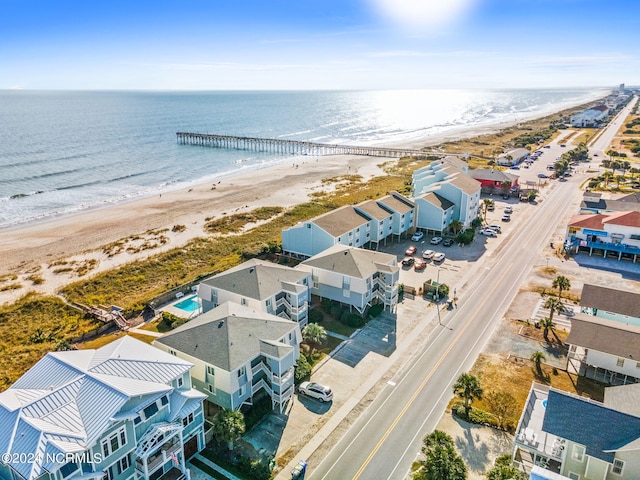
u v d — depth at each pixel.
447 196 92.88
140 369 34.38
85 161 173.75
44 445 27.31
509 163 160.00
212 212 112.25
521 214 106.31
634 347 44.81
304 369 46.78
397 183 136.75
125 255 85.19
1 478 28.16
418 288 67.75
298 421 40.81
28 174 149.88
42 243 92.19
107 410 29.77
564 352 51.09
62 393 31.03
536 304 62.53
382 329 56.41
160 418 33.31
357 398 43.84
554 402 34.06
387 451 37.22
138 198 127.75
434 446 33.06
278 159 194.25
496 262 78.06
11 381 47.59
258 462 35.16
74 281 74.19
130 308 61.72
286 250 78.38
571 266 75.94
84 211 114.69
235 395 39.62
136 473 32.09
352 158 188.38
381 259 61.41
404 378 46.81
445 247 85.25
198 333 42.62
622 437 31.06
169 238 94.00
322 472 35.09
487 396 43.81
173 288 67.62
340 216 77.38
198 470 35.22
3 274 77.50
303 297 54.69
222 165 180.38
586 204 96.00
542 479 28.25
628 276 71.69
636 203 93.38
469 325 57.25
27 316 63.09
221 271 73.56
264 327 44.31
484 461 35.94
